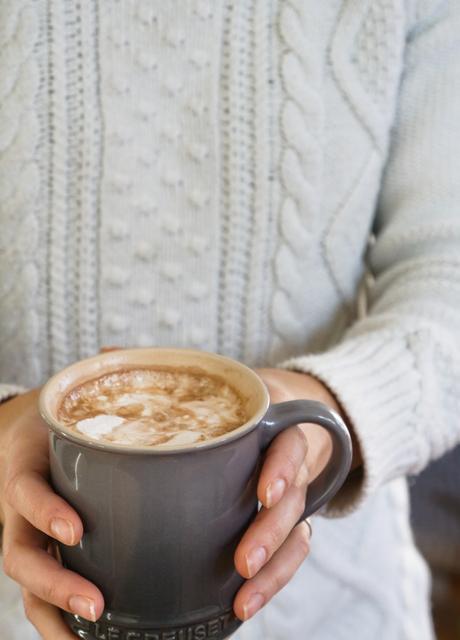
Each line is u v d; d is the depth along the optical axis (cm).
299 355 70
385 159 68
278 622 73
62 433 43
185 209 66
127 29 63
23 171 64
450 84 65
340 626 75
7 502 48
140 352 50
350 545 74
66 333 68
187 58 63
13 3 62
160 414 47
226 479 44
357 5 63
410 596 77
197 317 68
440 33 65
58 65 63
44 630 48
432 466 129
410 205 67
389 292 66
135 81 64
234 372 49
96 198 65
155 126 64
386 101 65
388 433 58
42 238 66
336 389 56
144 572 44
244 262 67
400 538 78
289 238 66
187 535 44
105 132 64
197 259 67
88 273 67
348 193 67
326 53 64
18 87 63
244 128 64
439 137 66
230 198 65
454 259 64
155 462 43
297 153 65
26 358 69
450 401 61
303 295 68
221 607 46
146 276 67
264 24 63
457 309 62
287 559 48
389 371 59
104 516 44
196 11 62
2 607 71
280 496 45
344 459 47
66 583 45
